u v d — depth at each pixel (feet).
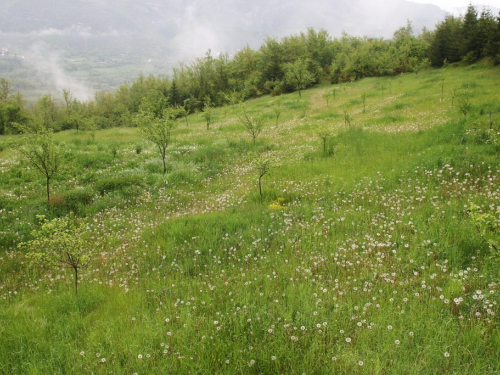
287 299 15.43
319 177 35.06
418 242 19.39
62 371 12.23
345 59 223.92
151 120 46.80
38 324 15.12
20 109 164.66
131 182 40.04
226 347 12.35
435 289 15.01
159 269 20.75
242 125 88.84
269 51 230.27
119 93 293.43
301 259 19.26
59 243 18.53
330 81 215.51
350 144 47.73
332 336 12.60
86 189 38.22
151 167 48.24
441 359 11.02
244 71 257.96
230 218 26.27
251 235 23.26
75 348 13.23
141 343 13.17
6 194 38.40
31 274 22.40
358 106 98.48
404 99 91.35
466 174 27.45
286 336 12.69
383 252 18.76
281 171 39.47
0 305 17.44
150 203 35.14
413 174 30.68
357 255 18.83
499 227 18.25
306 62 204.64
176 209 33.04
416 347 11.69
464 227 19.51
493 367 10.65
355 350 11.72
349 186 30.78
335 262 18.51
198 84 231.71
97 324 14.70
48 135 36.06
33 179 44.96
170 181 41.50
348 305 14.37
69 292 18.03
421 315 13.16
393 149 40.98
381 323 12.97
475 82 92.53
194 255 21.89
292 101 139.64
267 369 11.22
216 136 76.95
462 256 17.58
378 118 67.87
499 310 13.12
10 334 14.43
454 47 161.48
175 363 11.73
